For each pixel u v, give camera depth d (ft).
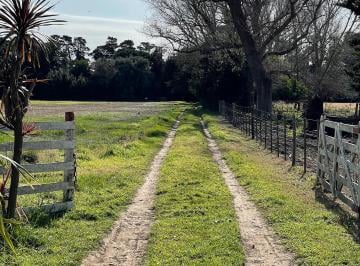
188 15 148.97
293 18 127.95
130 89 331.77
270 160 60.54
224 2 140.97
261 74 130.52
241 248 25.18
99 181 43.39
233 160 58.65
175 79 287.28
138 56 357.82
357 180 32.30
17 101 25.61
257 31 133.08
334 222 30.22
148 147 74.74
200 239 26.71
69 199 32.78
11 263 22.12
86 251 24.84
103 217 31.68
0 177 32.99
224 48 147.74
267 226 29.78
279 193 38.27
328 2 148.77
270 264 23.25
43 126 31.35
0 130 27.04
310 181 44.19
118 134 91.76
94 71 337.72
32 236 25.43
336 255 23.91
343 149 34.27
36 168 31.12
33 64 25.29
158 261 23.27
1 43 23.95
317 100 116.98
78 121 124.16
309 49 158.61
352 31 161.79
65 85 323.78
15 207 25.98
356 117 122.31
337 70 173.99
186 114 173.58
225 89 185.78
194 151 68.74
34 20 23.95
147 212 33.68
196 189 40.45
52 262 22.66
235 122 119.14
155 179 46.91
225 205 34.94
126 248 25.76
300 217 31.42
